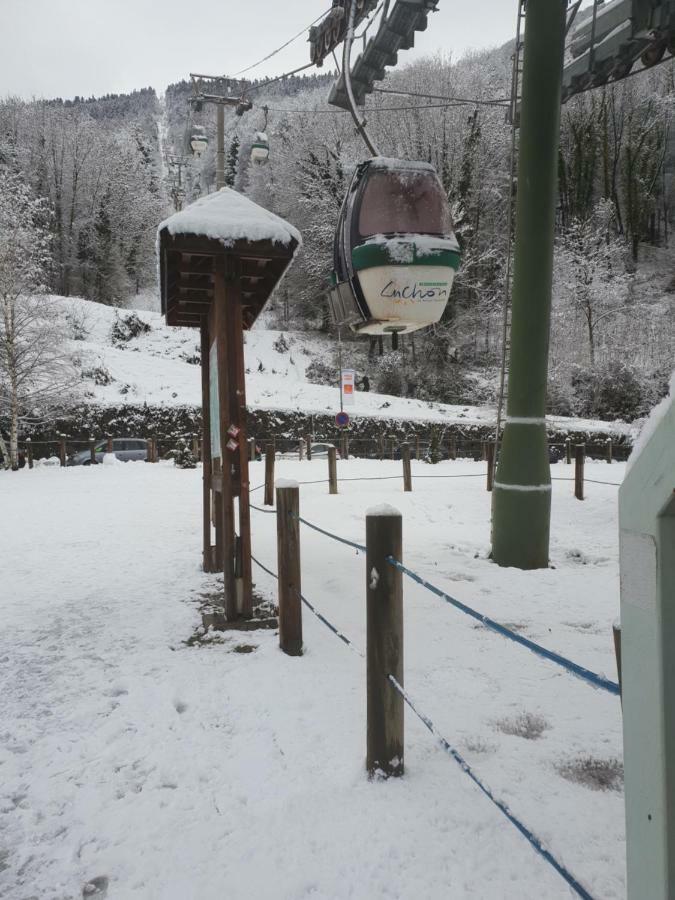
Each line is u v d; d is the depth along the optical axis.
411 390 45.72
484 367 43.69
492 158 48.38
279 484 4.42
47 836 2.53
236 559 5.29
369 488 13.95
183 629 5.12
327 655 4.39
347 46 5.88
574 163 57.09
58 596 6.23
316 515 10.56
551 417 35.00
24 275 23.12
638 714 1.19
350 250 5.26
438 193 5.27
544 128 6.68
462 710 3.51
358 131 5.64
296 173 53.56
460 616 5.20
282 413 32.91
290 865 2.30
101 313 45.91
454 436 34.94
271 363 47.44
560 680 3.90
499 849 2.34
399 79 49.38
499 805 2.09
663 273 56.91
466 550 7.89
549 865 2.25
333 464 12.96
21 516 11.27
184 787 2.84
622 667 1.24
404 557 7.46
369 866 2.27
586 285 38.66
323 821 2.54
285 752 3.09
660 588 1.13
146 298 76.88
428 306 5.16
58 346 23.70
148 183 90.12
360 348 52.19
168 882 2.24
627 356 38.22
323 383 45.56
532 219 6.79
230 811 2.64
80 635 5.02
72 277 69.88
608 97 58.84
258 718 3.46
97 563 7.65
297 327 58.59
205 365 7.11
